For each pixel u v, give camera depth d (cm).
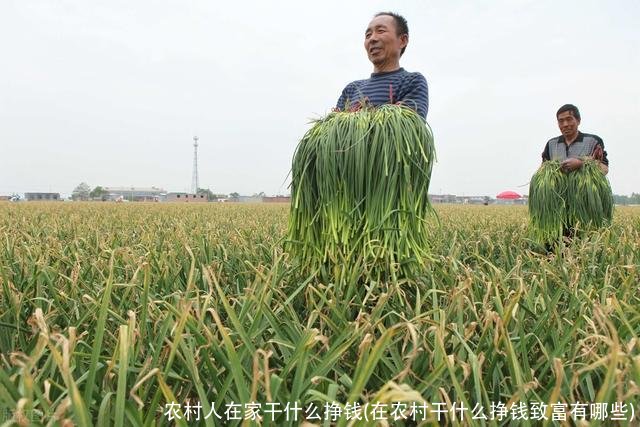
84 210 1407
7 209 1441
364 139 237
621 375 134
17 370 156
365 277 243
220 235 523
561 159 529
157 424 138
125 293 210
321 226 253
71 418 125
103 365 155
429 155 245
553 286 270
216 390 151
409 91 306
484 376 169
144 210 1427
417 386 151
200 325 168
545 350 171
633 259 316
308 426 104
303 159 258
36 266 257
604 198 489
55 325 208
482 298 230
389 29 319
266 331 203
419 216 247
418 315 188
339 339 165
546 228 489
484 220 866
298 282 263
